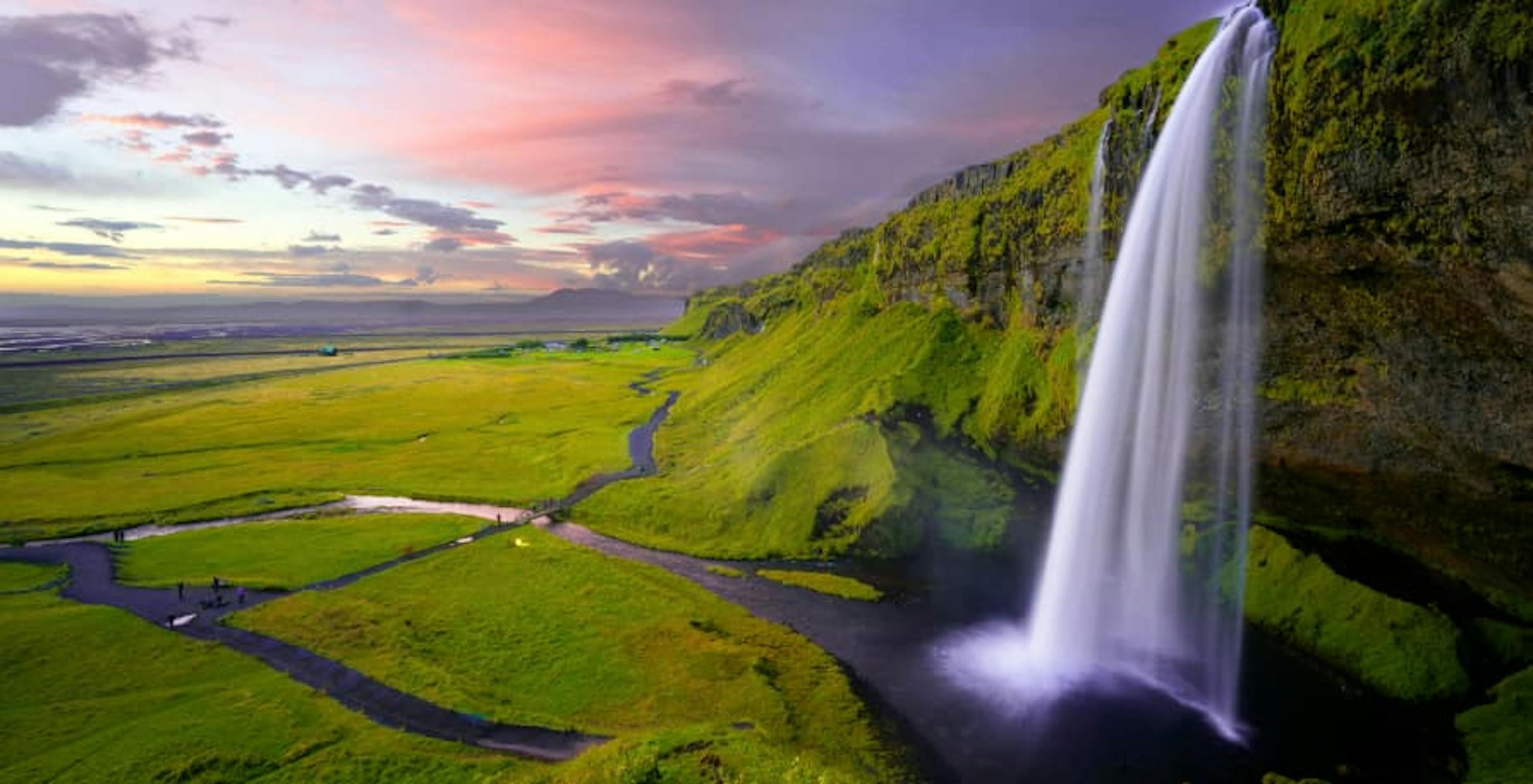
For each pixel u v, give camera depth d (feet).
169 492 386.52
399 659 197.77
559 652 200.85
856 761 150.00
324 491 387.96
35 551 302.25
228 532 315.99
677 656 196.03
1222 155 194.59
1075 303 299.58
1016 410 314.55
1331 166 163.53
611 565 265.75
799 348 606.14
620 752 145.48
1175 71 226.38
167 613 232.94
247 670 193.47
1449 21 139.33
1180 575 222.07
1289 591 199.00
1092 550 245.04
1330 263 174.91
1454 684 162.30
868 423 322.96
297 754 153.17
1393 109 150.61
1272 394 202.69
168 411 653.71
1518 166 134.92
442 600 236.63
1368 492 194.59
